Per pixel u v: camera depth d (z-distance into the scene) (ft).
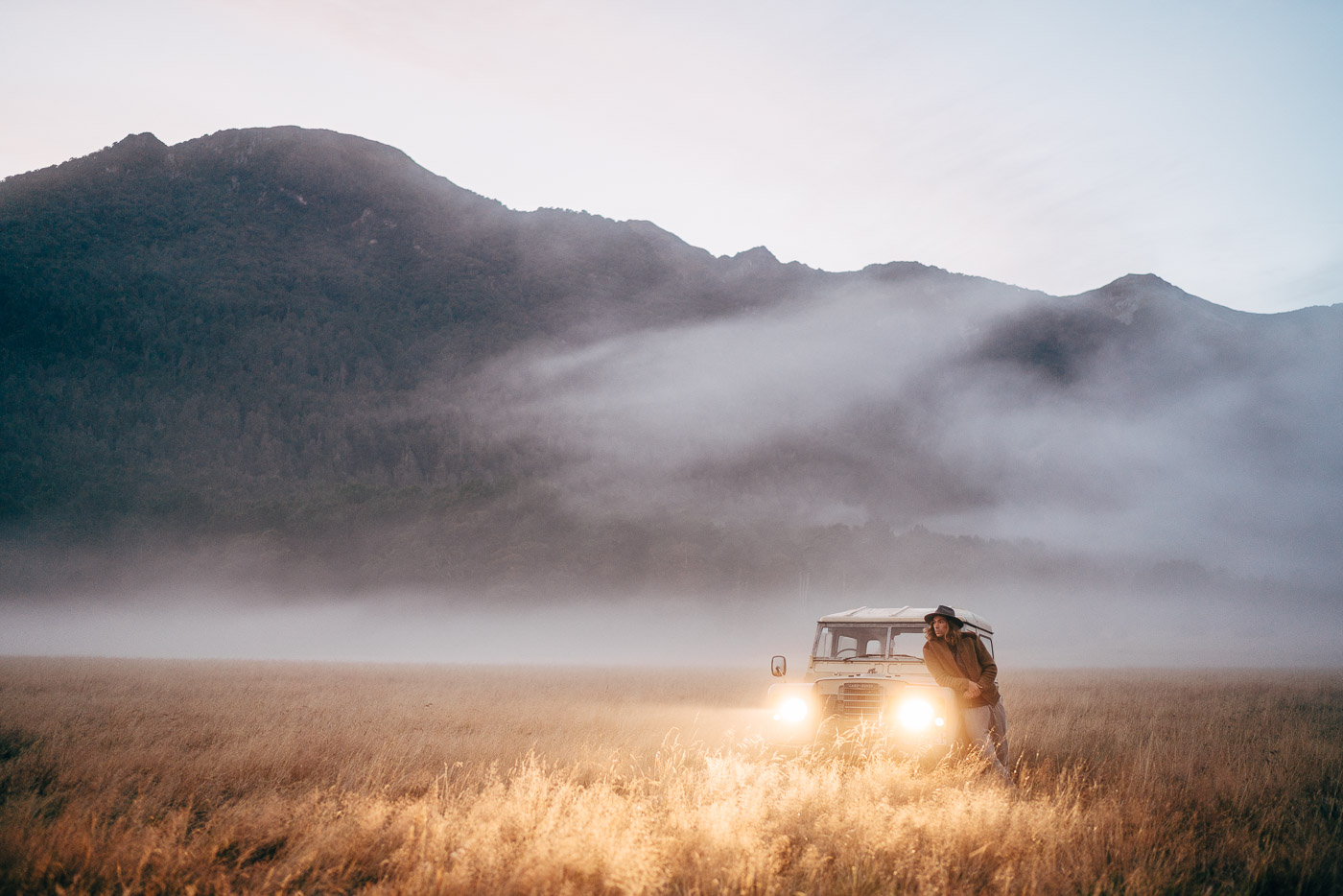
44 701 50.26
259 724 40.24
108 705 49.24
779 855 17.83
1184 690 76.79
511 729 41.55
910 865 16.83
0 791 24.48
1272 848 19.42
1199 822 22.50
